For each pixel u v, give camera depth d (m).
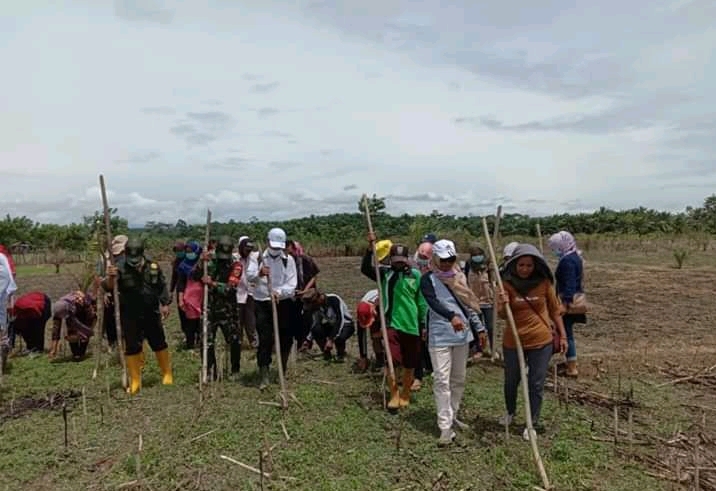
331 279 21.33
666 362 8.99
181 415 6.58
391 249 6.75
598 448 5.54
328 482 4.88
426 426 6.20
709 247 34.53
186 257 9.70
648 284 18.80
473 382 7.88
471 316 6.87
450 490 4.77
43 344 10.37
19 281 22.45
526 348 5.80
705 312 13.58
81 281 10.45
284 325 7.68
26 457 5.49
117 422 6.43
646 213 46.22
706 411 6.71
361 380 8.07
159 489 4.81
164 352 7.98
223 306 8.12
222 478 5.00
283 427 6.04
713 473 5.07
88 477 5.10
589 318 12.95
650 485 4.83
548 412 6.55
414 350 6.71
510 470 5.09
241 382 7.96
